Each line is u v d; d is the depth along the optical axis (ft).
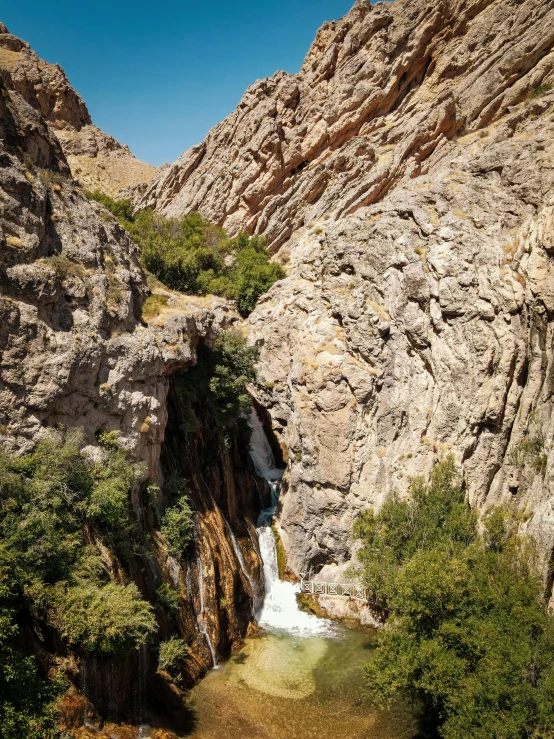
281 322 138.00
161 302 98.17
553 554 70.95
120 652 60.95
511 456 87.92
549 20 161.48
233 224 194.59
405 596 69.36
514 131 141.18
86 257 77.87
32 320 66.39
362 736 71.92
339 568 107.76
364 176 177.58
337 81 195.11
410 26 188.75
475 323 96.17
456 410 95.45
